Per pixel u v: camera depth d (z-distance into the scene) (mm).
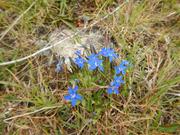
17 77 262
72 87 255
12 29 278
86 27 278
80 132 243
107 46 274
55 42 275
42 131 245
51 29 283
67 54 267
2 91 257
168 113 253
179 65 268
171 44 281
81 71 256
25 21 281
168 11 297
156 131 244
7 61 266
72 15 291
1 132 243
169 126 246
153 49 277
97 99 248
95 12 292
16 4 290
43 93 251
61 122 246
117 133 244
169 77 261
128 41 279
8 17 286
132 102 254
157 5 299
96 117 245
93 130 243
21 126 243
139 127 246
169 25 293
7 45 274
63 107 247
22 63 266
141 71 263
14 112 248
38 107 246
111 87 242
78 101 243
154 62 271
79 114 243
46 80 260
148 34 285
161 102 253
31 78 258
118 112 250
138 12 288
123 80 249
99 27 284
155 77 262
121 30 281
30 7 281
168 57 272
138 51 273
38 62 267
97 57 254
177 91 259
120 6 288
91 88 245
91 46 272
